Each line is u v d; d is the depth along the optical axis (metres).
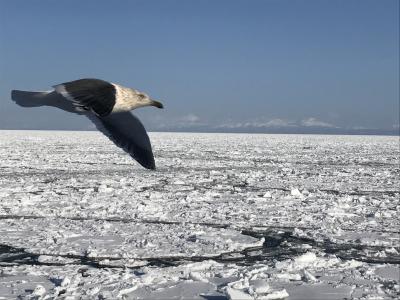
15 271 8.02
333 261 8.49
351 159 35.88
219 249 9.63
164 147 51.56
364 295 6.81
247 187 19.23
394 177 23.25
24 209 13.52
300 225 12.02
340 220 12.50
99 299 6.62
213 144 61.44
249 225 11.96
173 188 18.53
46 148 44.44
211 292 6.84
